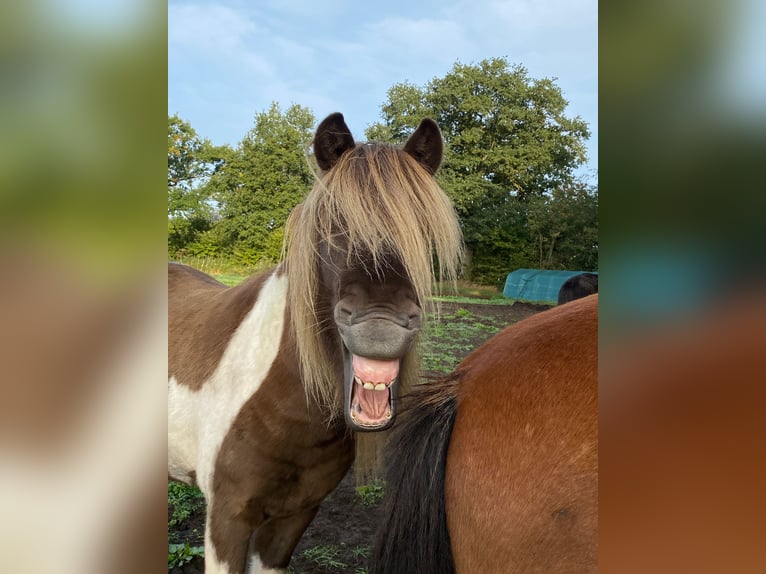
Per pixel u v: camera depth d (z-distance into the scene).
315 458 2.11
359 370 1.59
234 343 2.29
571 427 1.20
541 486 1.19
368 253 1.65
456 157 27.94
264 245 23.61
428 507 1.38
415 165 1.83
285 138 25.05
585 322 1.39
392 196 1.69
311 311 1.89
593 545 1.09
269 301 2.20
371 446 2.20
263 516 2.16
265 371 2.09
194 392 2.38
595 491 1.11
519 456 1.25
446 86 29.19
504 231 25.09
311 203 1.88
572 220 24.52
